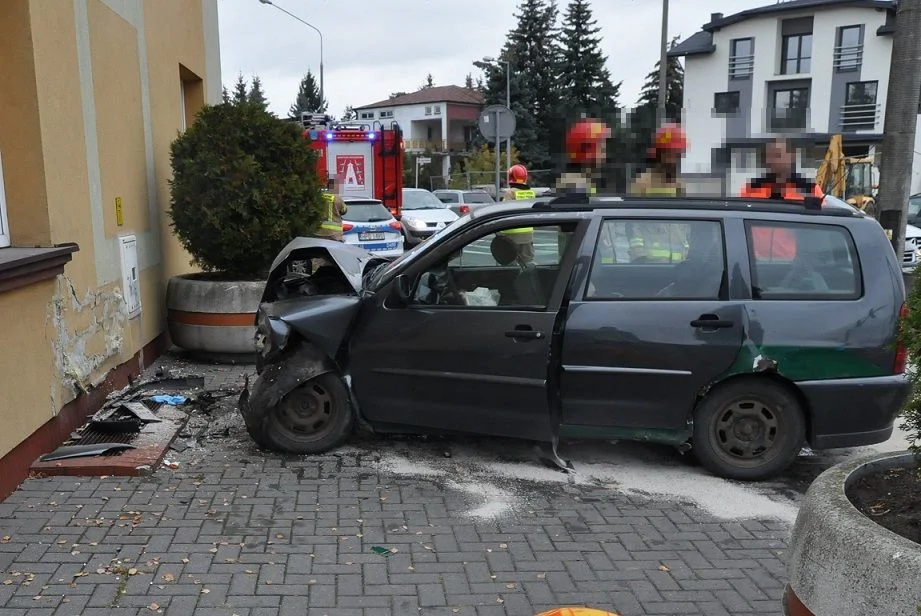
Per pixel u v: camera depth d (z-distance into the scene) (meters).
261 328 5.24
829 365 4.84
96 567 3.63
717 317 4.86
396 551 3.91
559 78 54.91
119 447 4.96
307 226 7.64
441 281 5.14
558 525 4.28
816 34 42.78
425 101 76.00
